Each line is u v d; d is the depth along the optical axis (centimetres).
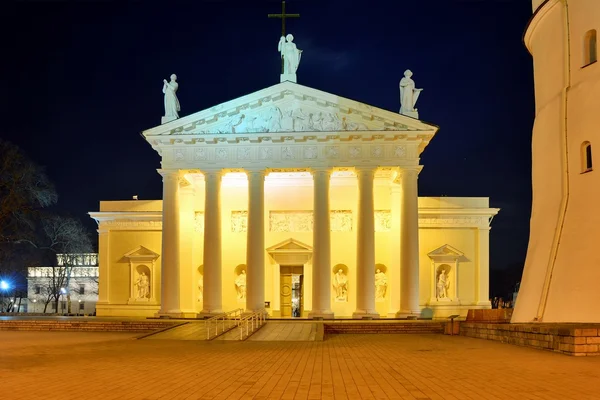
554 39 3284
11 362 1973
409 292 4638
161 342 3080
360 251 4681
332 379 1570
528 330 2352
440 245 5522
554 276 2981
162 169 4828
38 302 9319
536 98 3534
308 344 2934
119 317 5019
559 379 1482
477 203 5578
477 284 5481
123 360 2045
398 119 4725
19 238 6256
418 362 1955
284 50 4938
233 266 5391
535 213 3378
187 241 5397
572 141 3056
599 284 2709
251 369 1792
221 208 4934
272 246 5353
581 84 3030
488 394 1302
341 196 5412
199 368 1812
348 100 4744
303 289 5344
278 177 5428
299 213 5412
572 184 3041
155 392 1365
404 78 4888
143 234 5716
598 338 1969
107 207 5822
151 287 5644
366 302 4625
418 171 4747
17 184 5862
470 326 3253
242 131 4809
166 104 4984
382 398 1280
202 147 4838
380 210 5366
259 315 4297
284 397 1302
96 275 9156
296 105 4803
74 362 1973
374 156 4741
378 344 2834
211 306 4706
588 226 2861
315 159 4759
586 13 3038
